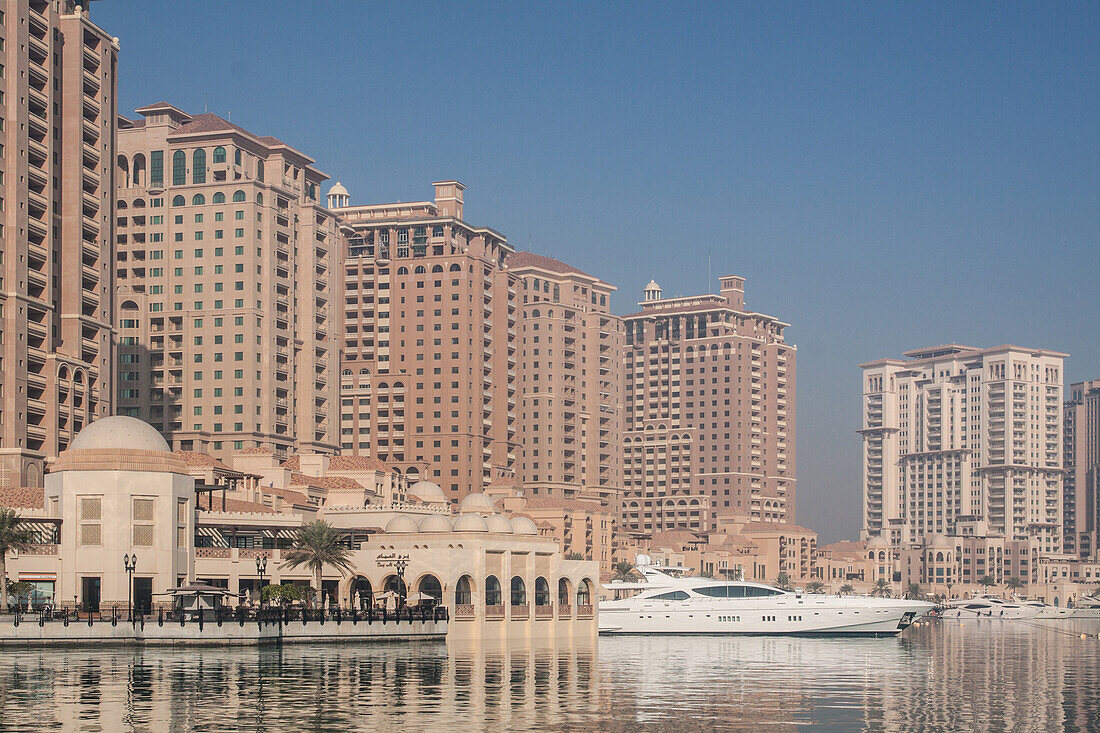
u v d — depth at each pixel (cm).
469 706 9144
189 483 16238
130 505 15488
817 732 8306
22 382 19488
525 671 12112
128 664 11588
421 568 17312
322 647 14412
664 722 8631
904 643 19900
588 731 8094
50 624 13338
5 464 19025
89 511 15475
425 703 9250
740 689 10850
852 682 11812
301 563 17362
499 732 7962
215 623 13712
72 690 9575
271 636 14225
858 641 19900
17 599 15088
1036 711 9638
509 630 17850
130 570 14400
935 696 10650
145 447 15788
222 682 10212
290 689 9856
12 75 19788
